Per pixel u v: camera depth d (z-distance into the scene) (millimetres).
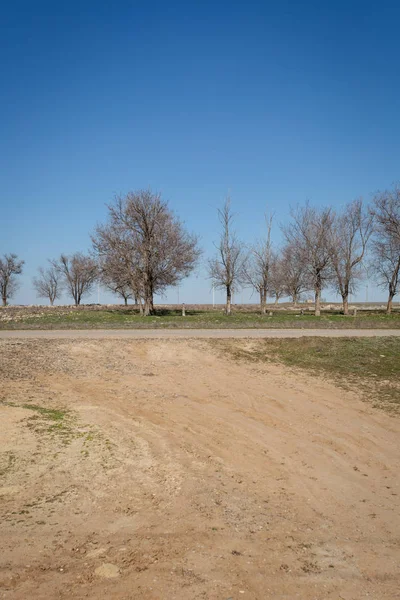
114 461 8664
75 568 5133
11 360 17156
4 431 9625
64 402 12906
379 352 21062
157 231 39781
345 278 43188
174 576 5098
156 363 18547
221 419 12727
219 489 7969
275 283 58969
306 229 42281
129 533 6027
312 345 21906
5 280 79875
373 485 8938
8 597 4527
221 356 19906
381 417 13398
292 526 6812
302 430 12203
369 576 5516
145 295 38938
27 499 6754
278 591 4992
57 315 36656
